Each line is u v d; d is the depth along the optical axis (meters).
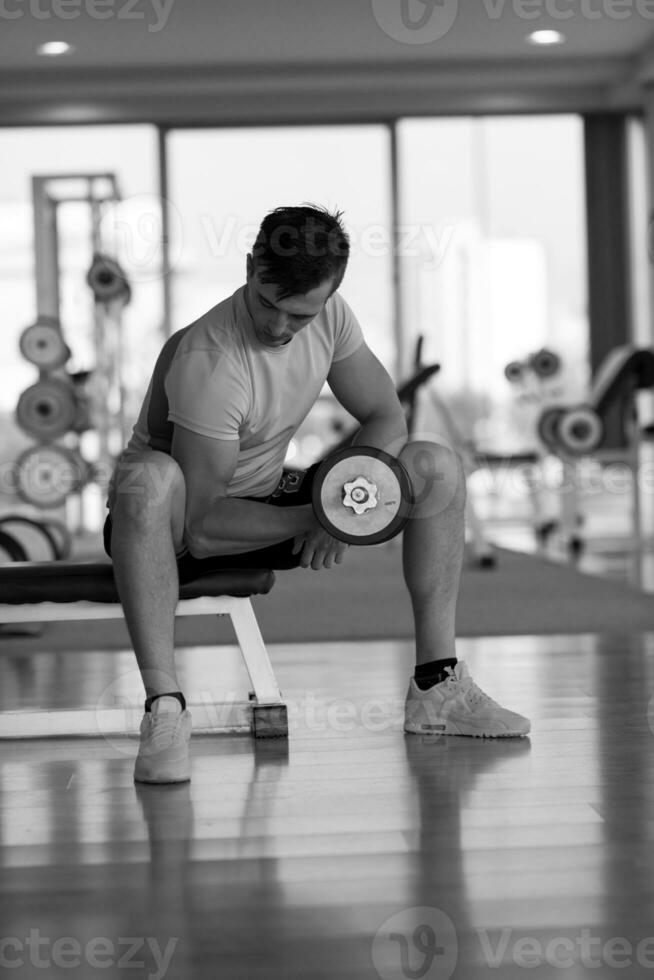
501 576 5.81
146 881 1.62
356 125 10.20
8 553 3.98
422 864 1.67
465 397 10.18
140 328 9.66
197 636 4.02
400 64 9.62
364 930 1.44
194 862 1.70
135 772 2.16
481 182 10.31
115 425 7.31
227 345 2.22
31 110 9.85
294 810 1.95
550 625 4.11
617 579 5.66
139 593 2.22
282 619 4.36
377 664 3.37
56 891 1.59
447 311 10.23
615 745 2.35
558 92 10.12
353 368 2.42
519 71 9.65
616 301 10.42
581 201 10.42
